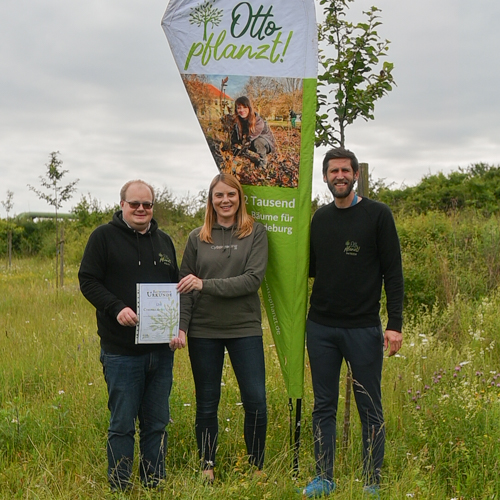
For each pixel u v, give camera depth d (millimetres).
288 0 4195
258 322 4188
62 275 12812
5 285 13172
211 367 4160
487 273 9547
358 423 4809
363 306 4012
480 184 16906
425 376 5746
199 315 4148
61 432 4703
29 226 23578
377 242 3998
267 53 4262
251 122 4332
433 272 9297
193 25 4359
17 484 3861
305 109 4230
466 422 4422
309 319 4223
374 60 4785
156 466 4000
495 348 6855
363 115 4910
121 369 3852
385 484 3826
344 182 3922
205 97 4398
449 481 4031
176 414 4898
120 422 3855
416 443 4449
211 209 4215
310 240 4238
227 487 3621
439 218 11547
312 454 4492
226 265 4117
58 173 12648
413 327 7844
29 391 5828
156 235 4094
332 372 4133
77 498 3727
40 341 7219
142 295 3814
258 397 4113
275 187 4312
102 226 3947
